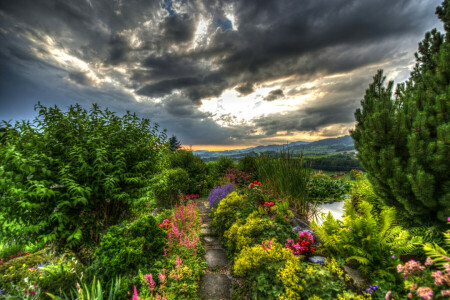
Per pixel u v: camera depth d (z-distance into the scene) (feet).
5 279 9.52
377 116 10.41
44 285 8.77
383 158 10.12
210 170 40.65
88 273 9.63
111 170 11.85
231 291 9.36
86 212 11.35
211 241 14.94
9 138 10.30
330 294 6.57
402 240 8.44
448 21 12.33
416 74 13.84
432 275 4.95
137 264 9.91
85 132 12.17
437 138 8.40
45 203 9.79
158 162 15.70
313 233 12.35
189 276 9.45
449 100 8.57
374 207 14.23
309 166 19.12
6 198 9.04
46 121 11.40
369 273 8.11
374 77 14.62
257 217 13.80
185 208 18.56
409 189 9.28
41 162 9.78
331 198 23.72
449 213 8.35
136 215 14.12
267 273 8.17
